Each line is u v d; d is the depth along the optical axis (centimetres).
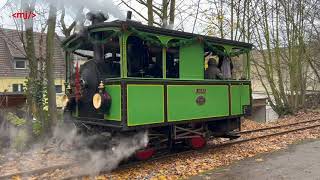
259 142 1108
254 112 2223
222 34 1780
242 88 1041
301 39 2120
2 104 1308
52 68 1059
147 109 774
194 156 909
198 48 912
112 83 761
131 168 790
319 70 2619
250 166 787
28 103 1073
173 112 830
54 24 1055
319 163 796
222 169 768
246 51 1062
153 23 1431
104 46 830
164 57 823
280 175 703
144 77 835
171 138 866
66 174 740
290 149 979
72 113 905
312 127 1433
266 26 2011
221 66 1017
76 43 901
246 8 1859
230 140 1131
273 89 2106
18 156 907
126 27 738
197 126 962
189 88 872
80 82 842
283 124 1558
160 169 779
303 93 2248
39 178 718
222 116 965
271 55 2114
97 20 877
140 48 830
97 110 773
